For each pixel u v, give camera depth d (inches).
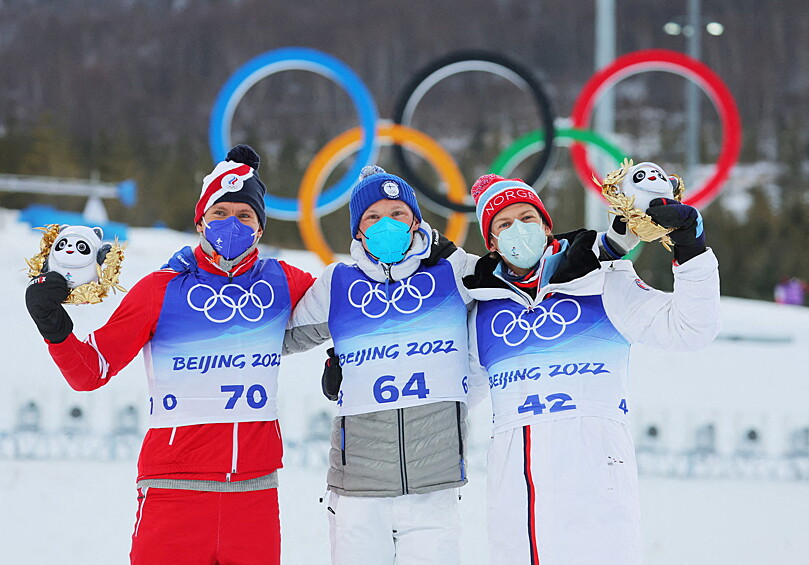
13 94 7534.5
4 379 772.0
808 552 494.0
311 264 1360.7
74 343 299.7
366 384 321.7
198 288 325.4
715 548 498.9
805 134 5935.0
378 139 969.5
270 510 315.0
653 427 669.3
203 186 340.5
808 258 4274.1
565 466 298.4
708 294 293.3
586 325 314.5
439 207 986.1
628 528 296.5
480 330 327.0
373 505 314.2
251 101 7278.5
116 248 306.0
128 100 7549.2
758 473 630.5
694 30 2314.2
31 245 1512.1
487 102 7185.0
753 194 4586.6
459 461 318.0
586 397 307.6
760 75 6525.6
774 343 1031.0
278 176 5620.1
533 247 313.7
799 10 6624.0
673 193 310.3
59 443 637.9
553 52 7524.6
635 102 6658.5
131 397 677.9
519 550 299.1
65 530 495.2
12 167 5418.3
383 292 329.7
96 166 5615.2
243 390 318.0
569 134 1004.6
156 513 304.3
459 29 7682.1
